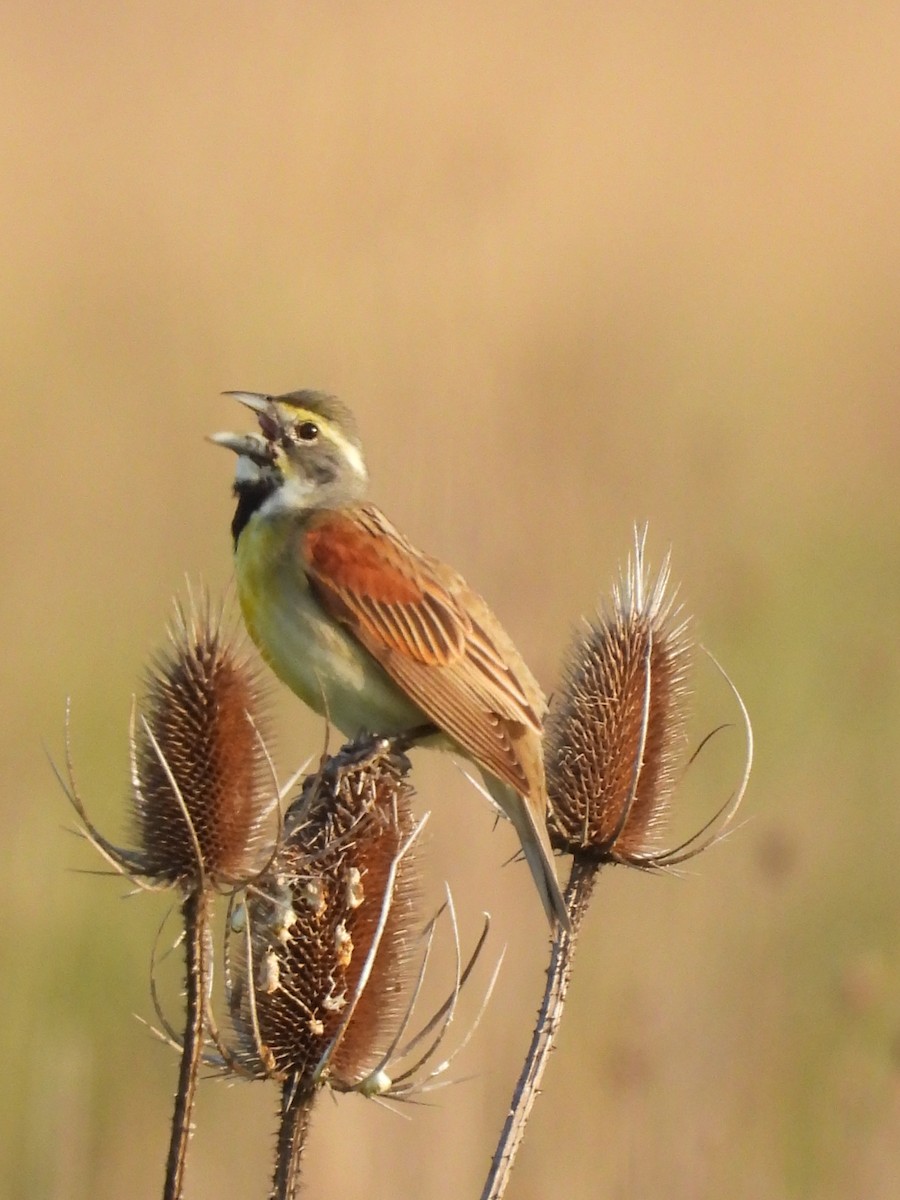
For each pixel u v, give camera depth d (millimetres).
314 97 32250
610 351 30438
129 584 27141
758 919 20422
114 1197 17484
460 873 18266
